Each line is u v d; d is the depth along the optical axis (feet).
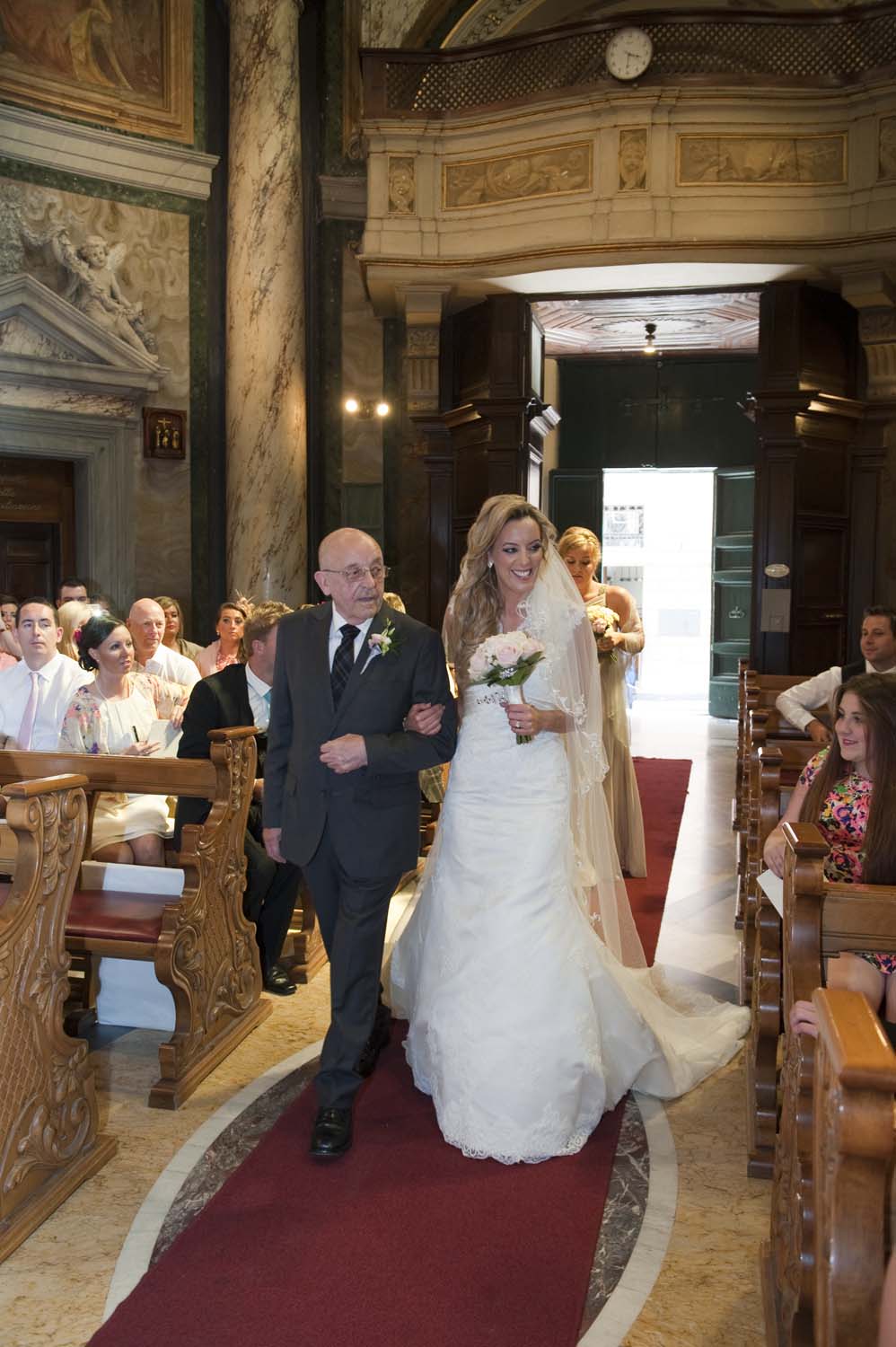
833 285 31.32
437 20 37.55
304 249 37.01
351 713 10.39
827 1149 5.74
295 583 34.37
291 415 34.04
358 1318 7.89
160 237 34.19
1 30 30.32
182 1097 11.34
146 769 12.90
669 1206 9.52
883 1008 7.50
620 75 28.94
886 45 28.17
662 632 54.44
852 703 9.29
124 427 33.86
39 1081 9.35
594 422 47.55
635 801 20.31
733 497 46.06
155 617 19.56
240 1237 8.87
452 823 11.07
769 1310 7.87
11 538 33.40
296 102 33.88
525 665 10.57
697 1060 12.14
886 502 32.76
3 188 31.01
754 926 14.06
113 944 11.48
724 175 29.25
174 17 33.99
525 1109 10.14
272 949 14.58
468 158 31.30
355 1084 10.32
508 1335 7.73
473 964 10.54
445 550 36.04
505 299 33.19
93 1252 8.78
